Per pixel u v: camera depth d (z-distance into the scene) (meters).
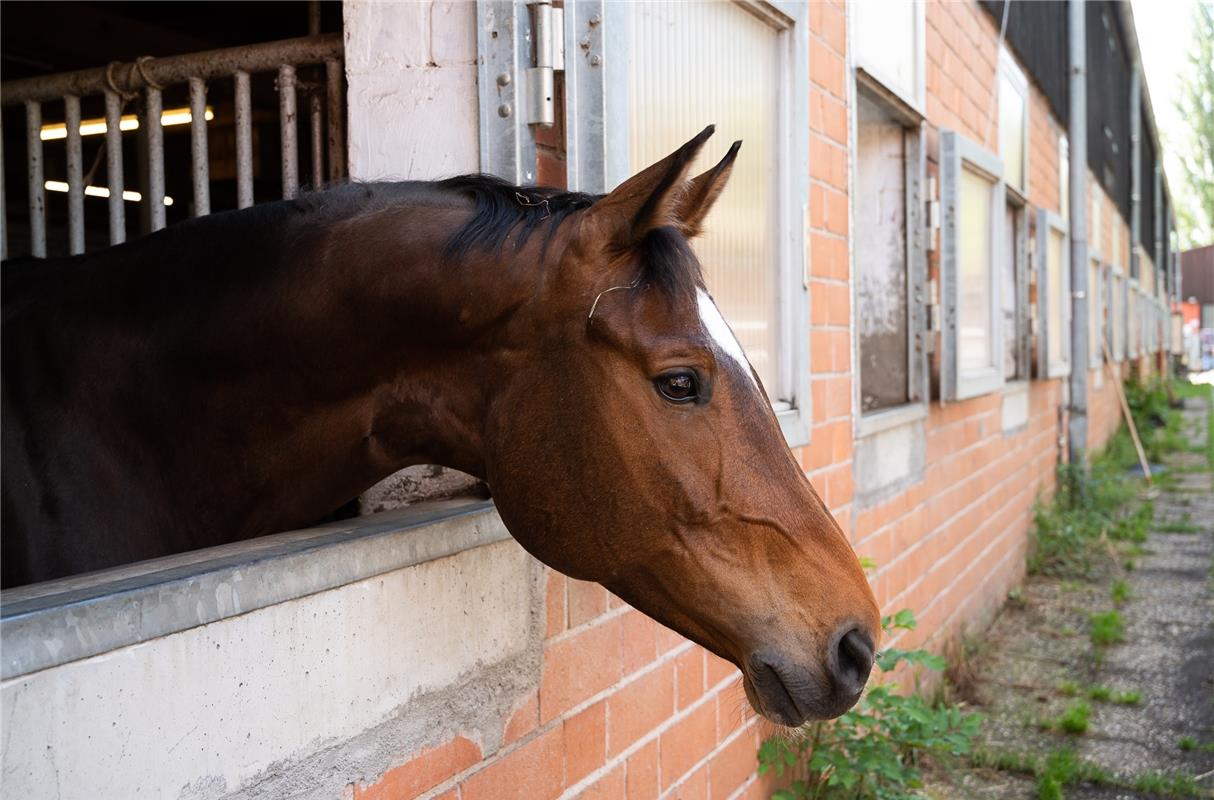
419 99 2.21
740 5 2.92
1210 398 27.72
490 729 2.00
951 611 5.36
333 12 3.83
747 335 2.98
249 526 1.84
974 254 6.00
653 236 1.53
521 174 2.10
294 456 1.77
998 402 6.52
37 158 2.97
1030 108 8.43
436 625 1.84
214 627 1.39
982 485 6.09
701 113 2.72
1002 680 5.14
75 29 4.29
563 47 2.15
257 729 1.46
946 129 5.18
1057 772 3.87
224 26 4.71
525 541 1.61
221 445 1.80
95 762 1.22
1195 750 4.20
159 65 2.68
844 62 3.74
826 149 3.55
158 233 1.92
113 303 1.88
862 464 4.00
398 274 1.65
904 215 5.00
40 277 2.06
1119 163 18.27
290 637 1.51
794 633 1.48
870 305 5.01
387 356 1.69
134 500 1.84
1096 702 4.78
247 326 1.74
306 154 3.98
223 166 4.65
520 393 1.58
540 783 2.16
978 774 4.02
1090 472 10.22
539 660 2.15
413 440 1.73
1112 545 8.23
